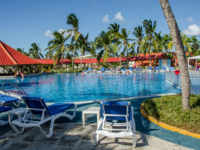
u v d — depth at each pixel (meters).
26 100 4.06
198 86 11.93
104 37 34.88
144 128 4.29
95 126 4.50
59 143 3.55
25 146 3.44
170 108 5.07
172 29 4.47
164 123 4.40
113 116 3.86
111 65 45.94
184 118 4.29
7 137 3.88
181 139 3.63
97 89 12.70
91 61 44.94
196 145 3.36
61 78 21.91
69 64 45.28
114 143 3.53
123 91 11.58
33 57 57.41
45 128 4.39
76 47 35.22
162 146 3.35
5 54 25.33
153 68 32.59
